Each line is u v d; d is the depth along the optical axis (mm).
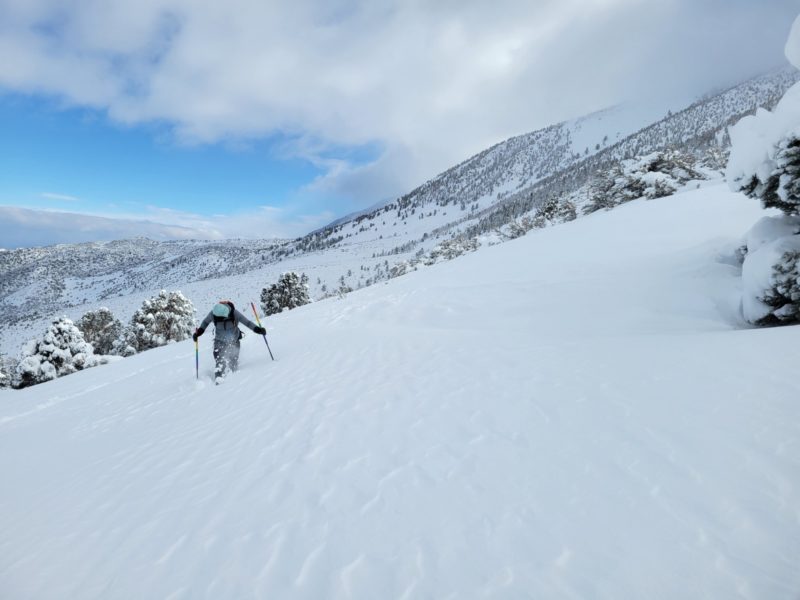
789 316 5598
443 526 2363
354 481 2986
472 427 3504
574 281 9719
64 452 5293
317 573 2156
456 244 37969
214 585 2188
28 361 29266
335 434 3846
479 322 8562
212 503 3045
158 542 2686
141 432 5391
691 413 3076
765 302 5801
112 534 2906
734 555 1860
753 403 3031
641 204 18484
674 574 1813
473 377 4719
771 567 1771
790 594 1639
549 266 11914
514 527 2264
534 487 2574
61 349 30250
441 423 3678
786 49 5832
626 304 7648
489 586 1908
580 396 3713
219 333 7453
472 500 2551
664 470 2510
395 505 2627
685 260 9109
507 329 7645
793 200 5848
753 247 6652
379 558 2197
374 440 3582
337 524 2535
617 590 1782
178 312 42750
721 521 2059
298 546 2393
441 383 4707
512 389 4156
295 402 5047
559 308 8242
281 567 2242
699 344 4418
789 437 2574
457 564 2070
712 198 15016
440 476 2865
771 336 4238
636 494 2352
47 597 2318
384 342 7605
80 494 3764
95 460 4672
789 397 3006
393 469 3057
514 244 18438
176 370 9984
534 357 5082
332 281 150375
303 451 3615
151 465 4102
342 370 6152
